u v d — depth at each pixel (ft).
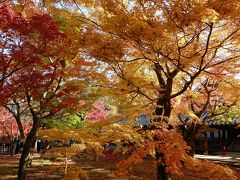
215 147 99.60
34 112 44.73
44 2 36.22
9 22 27.94
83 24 27.12
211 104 57.88
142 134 27.40
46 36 29.01
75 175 27.20
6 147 121.90
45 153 32.35
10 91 29.71
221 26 26.08
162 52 26.14
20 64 30.94
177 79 43.52
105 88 32.17
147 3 23.31
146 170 56.44
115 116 29.37
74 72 33.45
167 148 24.91
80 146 29.07
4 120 97.14
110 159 52.39
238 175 50.06
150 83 31.40
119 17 22.70
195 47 28.09
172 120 40.65
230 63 33.88
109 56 26.12
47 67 32.17
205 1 21.97
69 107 41.96
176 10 21.70
